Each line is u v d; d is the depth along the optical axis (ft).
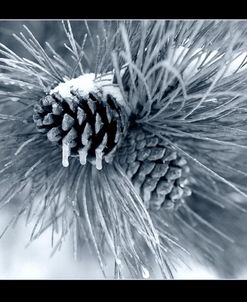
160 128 1.57
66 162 1.45
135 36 1.50
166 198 1.61
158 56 1.48
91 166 1.65
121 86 1.43
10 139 1.61
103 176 1.60
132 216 1.53
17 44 2.07
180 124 1.56
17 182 1.57
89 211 1.70
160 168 1.56
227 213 2.00
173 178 1.57
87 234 1.85
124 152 1.58
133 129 1.60
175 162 1.59
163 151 1.56
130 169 1.57
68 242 2.55
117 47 1.53
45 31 2.05
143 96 1.52
